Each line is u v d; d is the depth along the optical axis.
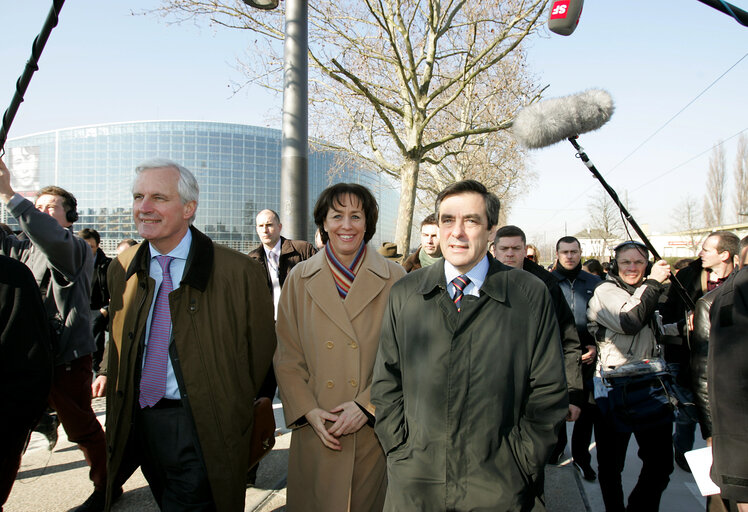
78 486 3.16
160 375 1.95
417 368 1.68
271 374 2.85
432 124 13.98
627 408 2.59
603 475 2.75
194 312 1.92
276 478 3.31
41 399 1.74
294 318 2.34
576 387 2.72
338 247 2.29
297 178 4.82
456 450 1.59
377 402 1.81
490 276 1.71
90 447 2.78
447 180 20.83
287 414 2.18
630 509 2.62
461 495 1.57
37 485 3.18
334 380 2.17
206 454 1.88
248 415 2.05
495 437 1.58
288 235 4.84
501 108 11.73
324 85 10.95
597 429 2.81
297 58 4.77
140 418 1.96
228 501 1.90
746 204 27.69
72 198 3.12
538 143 2.39
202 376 1.90
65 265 2.71
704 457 1.85
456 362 1.63
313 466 2.18
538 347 1.67
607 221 31.36
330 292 2.26
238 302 2.05
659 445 2.54
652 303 2.59
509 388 1.62
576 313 3.59
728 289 1.65
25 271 1.78
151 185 1.90
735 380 1.56
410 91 9.37
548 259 81.94
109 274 2.18
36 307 1.77
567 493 3.24
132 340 1.92
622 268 2.90
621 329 2.64
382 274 2.31
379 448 2.25
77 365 2.87
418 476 1.61
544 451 1.61
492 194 1.78
